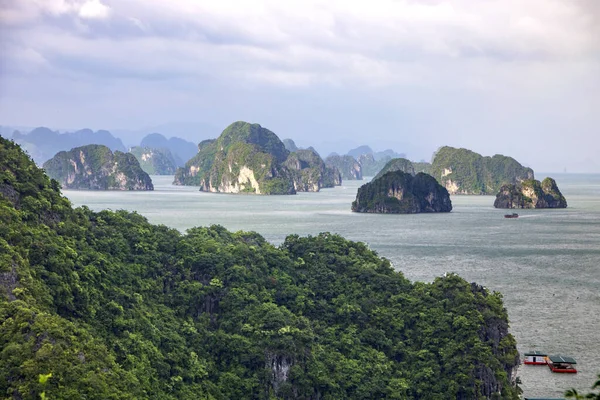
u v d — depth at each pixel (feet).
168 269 369.71
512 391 329.11
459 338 343.05
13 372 224.53
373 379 321.32
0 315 242.78
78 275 303.07
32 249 291.79
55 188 370.94
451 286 381.60
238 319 340.39
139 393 256.32
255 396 304.09
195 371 302.45
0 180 320.29
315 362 319.06
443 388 321.93
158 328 314.96
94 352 256.73
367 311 374.22
